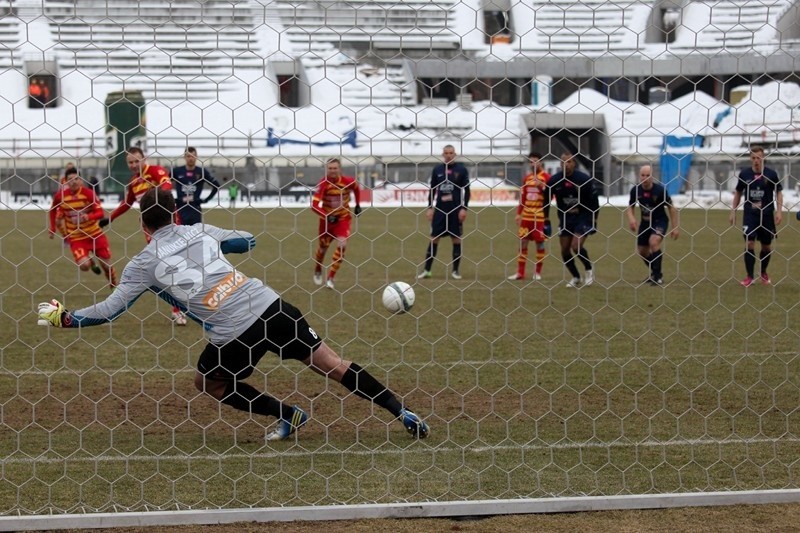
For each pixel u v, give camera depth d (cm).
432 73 6788
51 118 6519
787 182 4197
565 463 1180
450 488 1083
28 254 4344
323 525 979
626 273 3541
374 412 1440
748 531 959
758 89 3069
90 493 1062
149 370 1627
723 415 1413
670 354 1877
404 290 1742
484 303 2672
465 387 1594
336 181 2889
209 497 1050
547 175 2988
